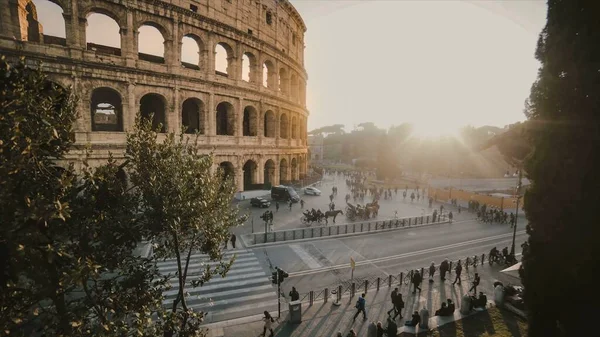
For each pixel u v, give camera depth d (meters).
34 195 7.27
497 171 87.00
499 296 17.38
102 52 32.84
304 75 68.56
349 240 30.23
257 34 49.59
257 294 18.92
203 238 11.97
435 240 31.27
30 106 7.10
